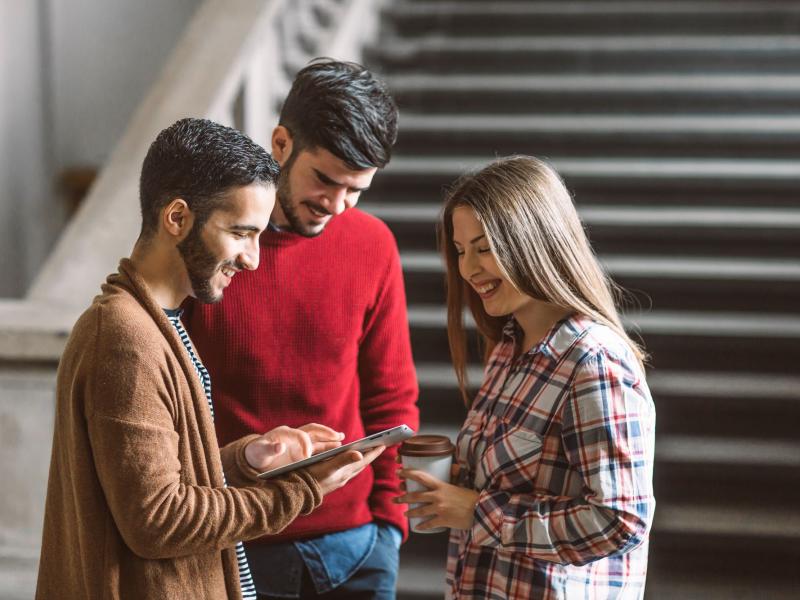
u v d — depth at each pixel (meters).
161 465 1.44
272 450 1.69
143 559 1.49
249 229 1.54
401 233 4.76
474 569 1.83
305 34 4.53
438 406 4.06
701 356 4.18
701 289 4.37
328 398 2.16
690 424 3.97
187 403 1.52
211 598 1.56
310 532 2.16
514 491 1.77
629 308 4.40
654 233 4.61
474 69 5.84
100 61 6.60
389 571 2.30
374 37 5.84
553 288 1.76
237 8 4.01
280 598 2.16
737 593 3.41
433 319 4.28
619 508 1.64
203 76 3.76
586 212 4.78
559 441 1.74
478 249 1.80
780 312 4.37
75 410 1.46
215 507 1.49
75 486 1.48
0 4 5.75
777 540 3.48
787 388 3.97
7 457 3.20
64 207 6.53
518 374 1.84
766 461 3.71
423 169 4.98
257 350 2.08
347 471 1.65
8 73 5.84
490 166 1.85
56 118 6.41
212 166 1.50
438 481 1.82
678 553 3.57
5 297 5.80
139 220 3.52
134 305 1.50
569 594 1.74
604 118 5.38
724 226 4.56
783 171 4.81
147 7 6.67
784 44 5.55
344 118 1.89
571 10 6.03
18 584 3.06
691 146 5.12
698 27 5.95
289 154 1.98
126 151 3.71
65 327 3.09
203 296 1.59
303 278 2.12
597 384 1.68
